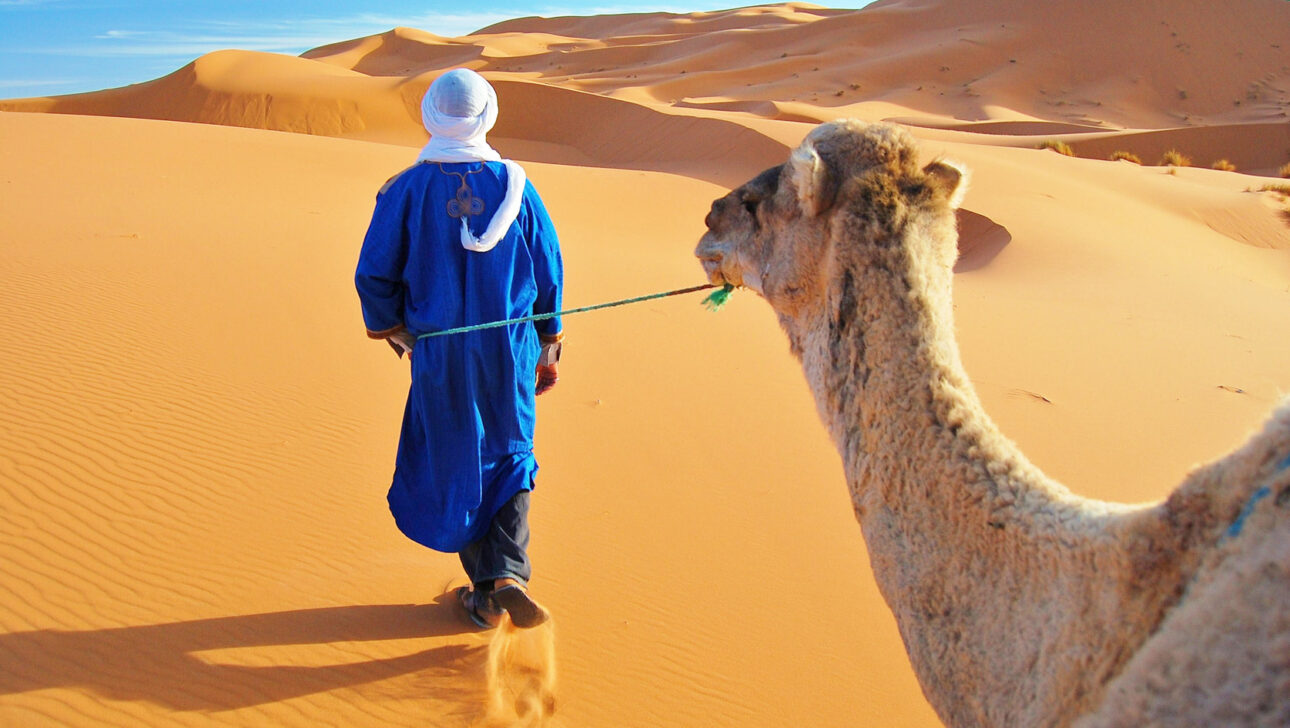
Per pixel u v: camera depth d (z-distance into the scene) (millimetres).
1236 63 89625
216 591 5445
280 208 17984
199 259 12875
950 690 2441
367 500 6793
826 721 4859
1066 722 2141
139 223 15078
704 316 12461
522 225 4566
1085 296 16078
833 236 2670
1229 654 1693
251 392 8602
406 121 58750
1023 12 99250
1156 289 16797
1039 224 22094
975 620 2391
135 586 5414
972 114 77062
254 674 4711
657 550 6441
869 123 2787
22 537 5773
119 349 9273
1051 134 58781
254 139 27422
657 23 155625
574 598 5770
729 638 5500
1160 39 91625
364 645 5000
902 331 2539
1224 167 45250
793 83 87688
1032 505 2352
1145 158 48312
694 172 35938
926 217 2609
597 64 113000
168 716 4383
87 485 6535
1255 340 13273
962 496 2432
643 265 16234
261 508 6508
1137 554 2070
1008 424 9344
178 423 7766
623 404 9125
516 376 4500
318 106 58000
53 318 9938
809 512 7145
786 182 2893
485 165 4469
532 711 4598
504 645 5078
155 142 24688
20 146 22297
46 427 7344
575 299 13281
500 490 4551
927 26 103375
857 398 2617
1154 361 11859
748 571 6258
